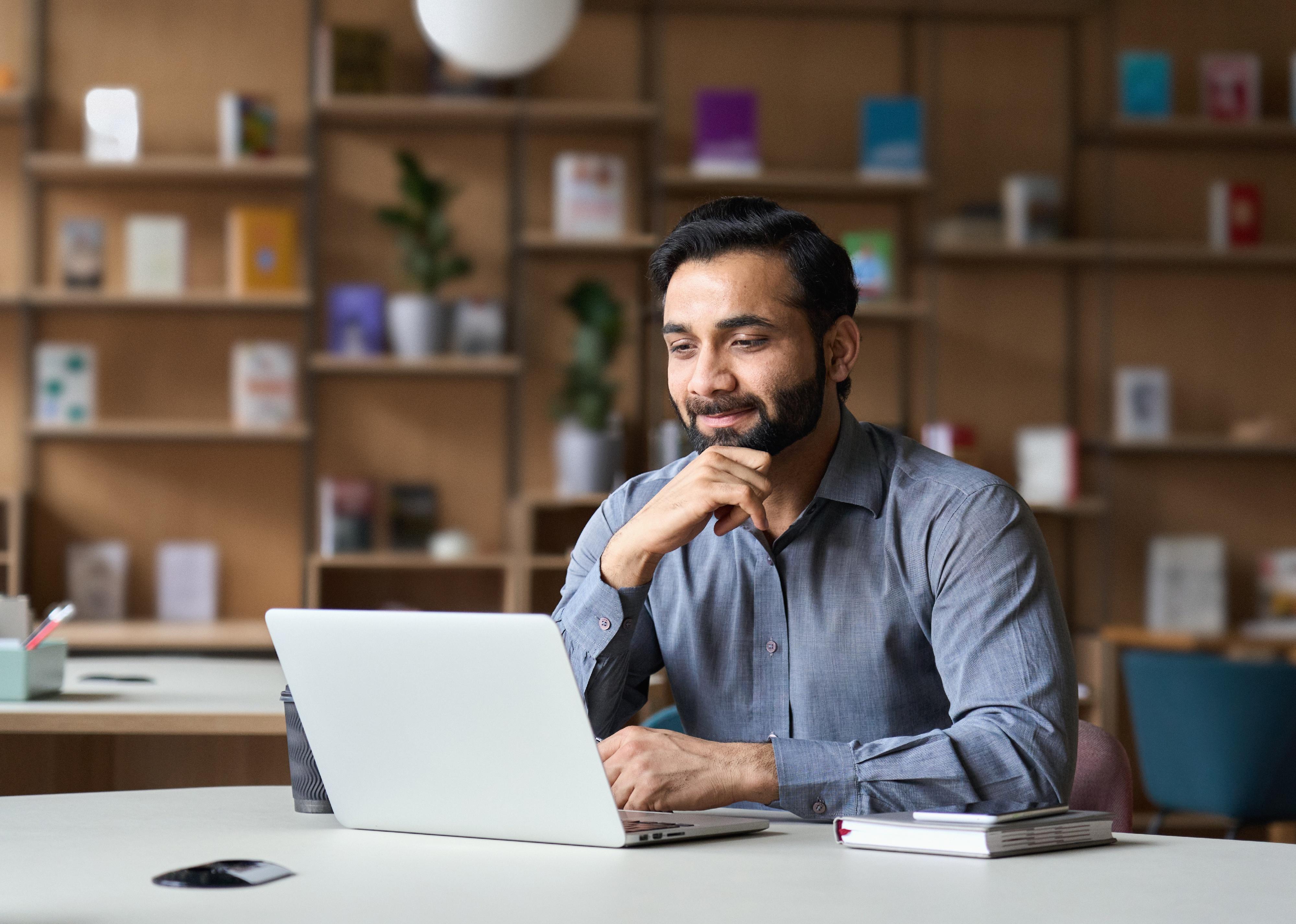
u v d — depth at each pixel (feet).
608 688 4.69
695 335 4.68
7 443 14.73
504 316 14.70
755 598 5.03
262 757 7.29
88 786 7.08
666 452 13.73
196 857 3.49
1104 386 15.29
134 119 14.47
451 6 10.38
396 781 3.81
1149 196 15.88
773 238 4.67
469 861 3.46
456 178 15.16
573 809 3.62
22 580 14.06
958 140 15.67
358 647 3.76
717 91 14.64
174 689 7.25
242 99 14.21
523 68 10.96
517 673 3.54
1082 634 14.65
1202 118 15.38
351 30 14.44
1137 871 3.42
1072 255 15.06
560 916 2.89
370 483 14.42
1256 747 10.15
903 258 15.69
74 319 14.73
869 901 3.05
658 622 5.20
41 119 14.70
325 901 3.02
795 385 4.65
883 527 4.89
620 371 15.26
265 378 14.15
